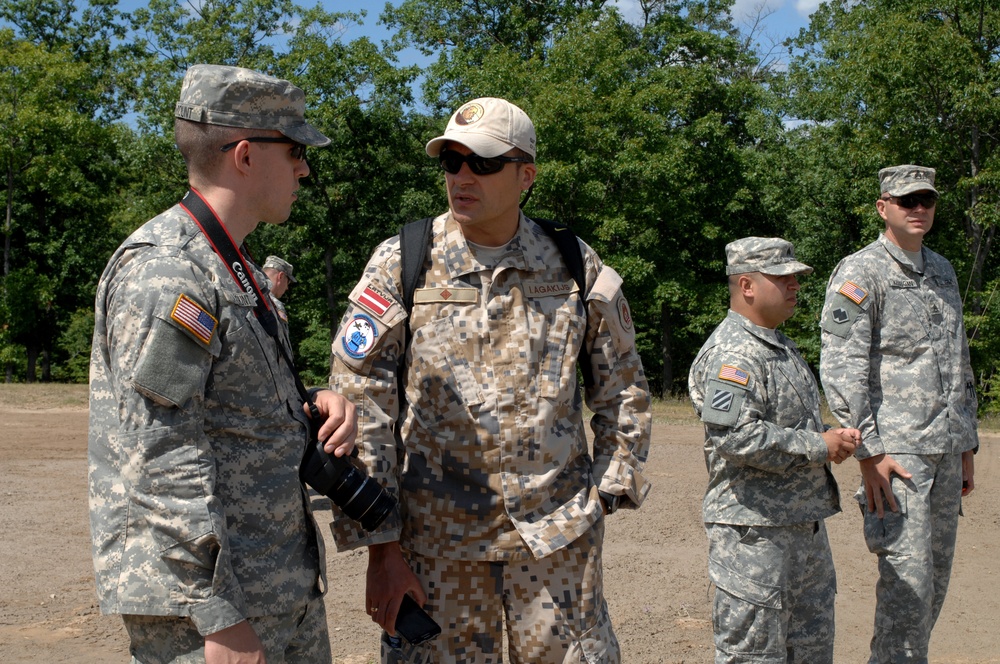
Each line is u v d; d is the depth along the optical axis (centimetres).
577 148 2603
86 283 3634
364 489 243
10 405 1455
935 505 405
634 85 2758
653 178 2570
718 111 3058
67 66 3098
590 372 300
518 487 275
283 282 797
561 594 280
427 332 279
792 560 355
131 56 3897
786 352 366
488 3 3462
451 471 278
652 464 959
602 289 290
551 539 274
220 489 219
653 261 2784
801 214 2734
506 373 277
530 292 283
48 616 496
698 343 3400
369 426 273
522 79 2764
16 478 860
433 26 3459
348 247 3086
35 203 3491
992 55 2402
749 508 352
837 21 2791
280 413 229
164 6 3016
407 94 3031
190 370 206
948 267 428
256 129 230
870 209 2388
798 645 366
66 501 766
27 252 3603
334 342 279
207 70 229
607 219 2605
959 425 405
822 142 2656
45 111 3025
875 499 400
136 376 203
